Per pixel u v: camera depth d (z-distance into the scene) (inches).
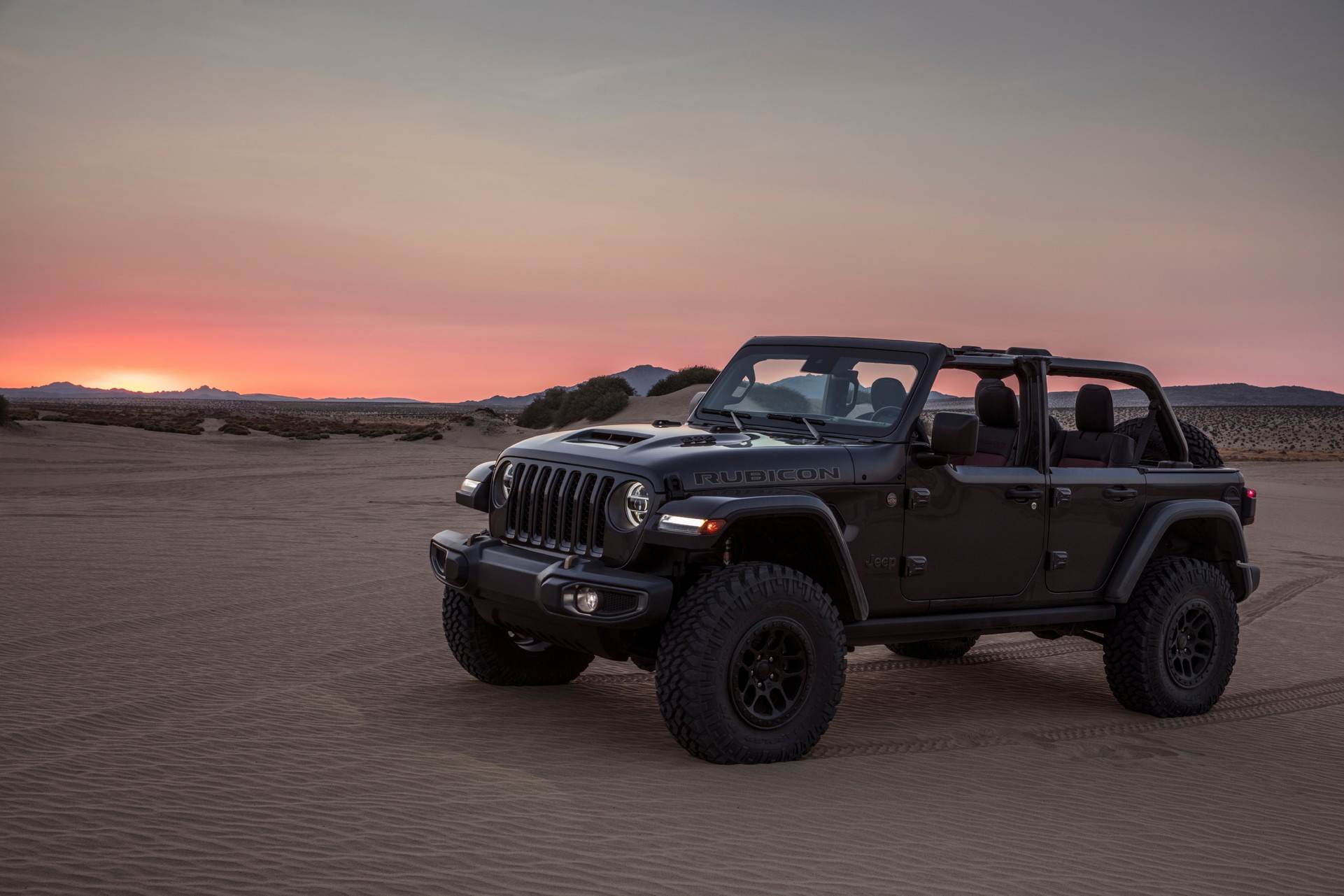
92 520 658.2
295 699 253.4
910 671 324.8
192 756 205.6
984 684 310.2
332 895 142.5
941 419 225.1
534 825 173.2
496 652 268.8
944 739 244.5
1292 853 181.2
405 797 185.2
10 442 1628.9
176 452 1747.0
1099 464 283.7
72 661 286.2
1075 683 316.8
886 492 233.6
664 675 208.8
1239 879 167.6
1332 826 196.5
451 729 232.5
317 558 510.6
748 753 212.4
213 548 537.3
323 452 1900.8
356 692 262.4
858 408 247.3
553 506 231.3
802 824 179.8
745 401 267.0
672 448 221.9
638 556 213.9
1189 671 280.4
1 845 156.1
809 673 218.4
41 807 173.3
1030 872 164.7
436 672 287.7
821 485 223.8
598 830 172.1
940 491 241.9
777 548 237.5
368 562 501.0
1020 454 262.2
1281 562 628.1
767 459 221.0
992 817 189.9
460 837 166.2
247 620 351.6
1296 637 398.3
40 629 327.9
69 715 232.7
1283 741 258.4
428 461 1606.8
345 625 349.4
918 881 157.8
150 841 159.8
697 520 202.1
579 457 228.4
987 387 270.7
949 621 246.7
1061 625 264.8
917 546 239.5
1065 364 269.4
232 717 235.6
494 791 189.9
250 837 163.2
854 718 261.4
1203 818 196.9
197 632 330.3
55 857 152.3
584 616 208.5
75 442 1748.3
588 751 219.9
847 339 258.7
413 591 419.5
